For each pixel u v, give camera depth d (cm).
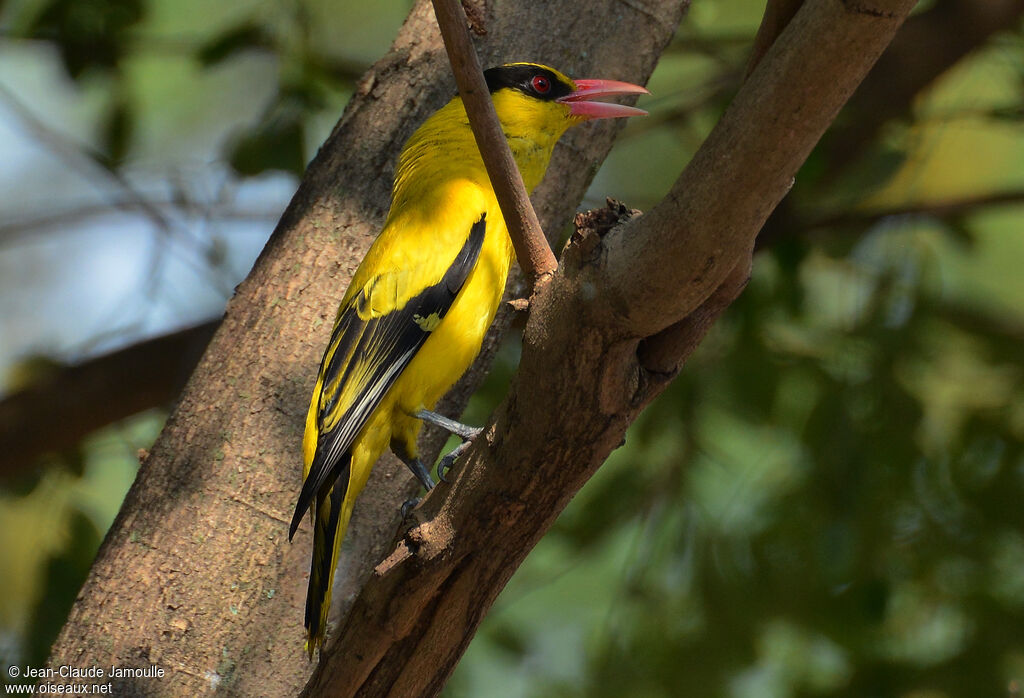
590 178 936
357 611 607
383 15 1322
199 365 797
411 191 850
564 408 539
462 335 827
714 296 525
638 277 495
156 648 720
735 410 1109
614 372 528
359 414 780
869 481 1057
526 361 538
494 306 856
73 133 1480
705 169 472
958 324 1147
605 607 1273
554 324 525
